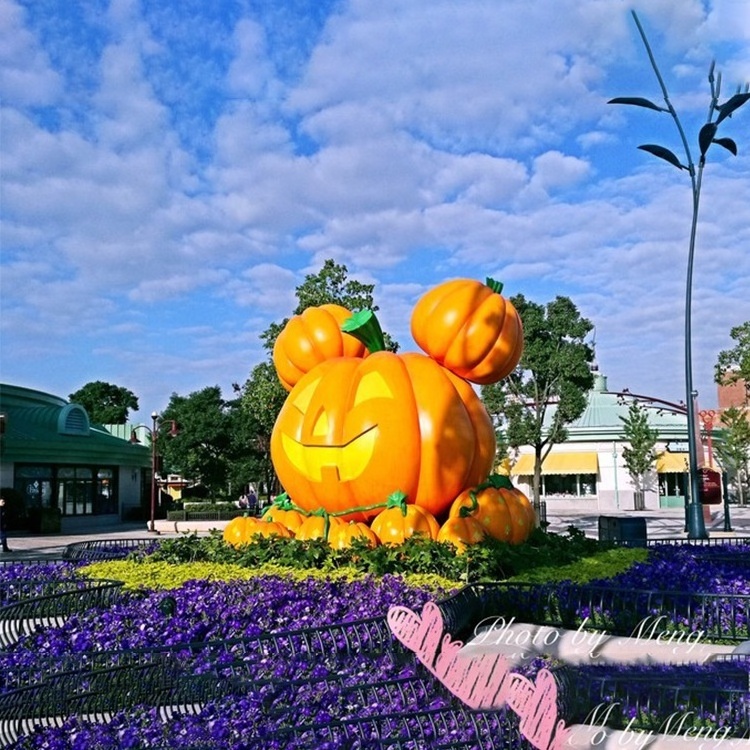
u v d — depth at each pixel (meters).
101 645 8.33
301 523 12.45
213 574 10.70
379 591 9.16
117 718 6.49
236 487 48.72
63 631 8.93
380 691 6.61
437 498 11.54
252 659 7.39
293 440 12.09
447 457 11.42
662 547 15.53
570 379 33.62
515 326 12.45
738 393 66.94
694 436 21.94
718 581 10.45
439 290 12.36
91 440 38.47
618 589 9.23
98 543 21.23
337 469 11.50
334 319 13.16
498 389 34.62
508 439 35.69
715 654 8.21
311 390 12.23
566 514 44.88
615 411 52.50
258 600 9.05
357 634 7.71
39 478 36.50
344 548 10.80
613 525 17.94
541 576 10.13
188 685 6.94
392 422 11.30
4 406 39.19
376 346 12.78
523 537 12.12
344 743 5.70
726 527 27.02
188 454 44.91
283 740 5.71
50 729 6.38
